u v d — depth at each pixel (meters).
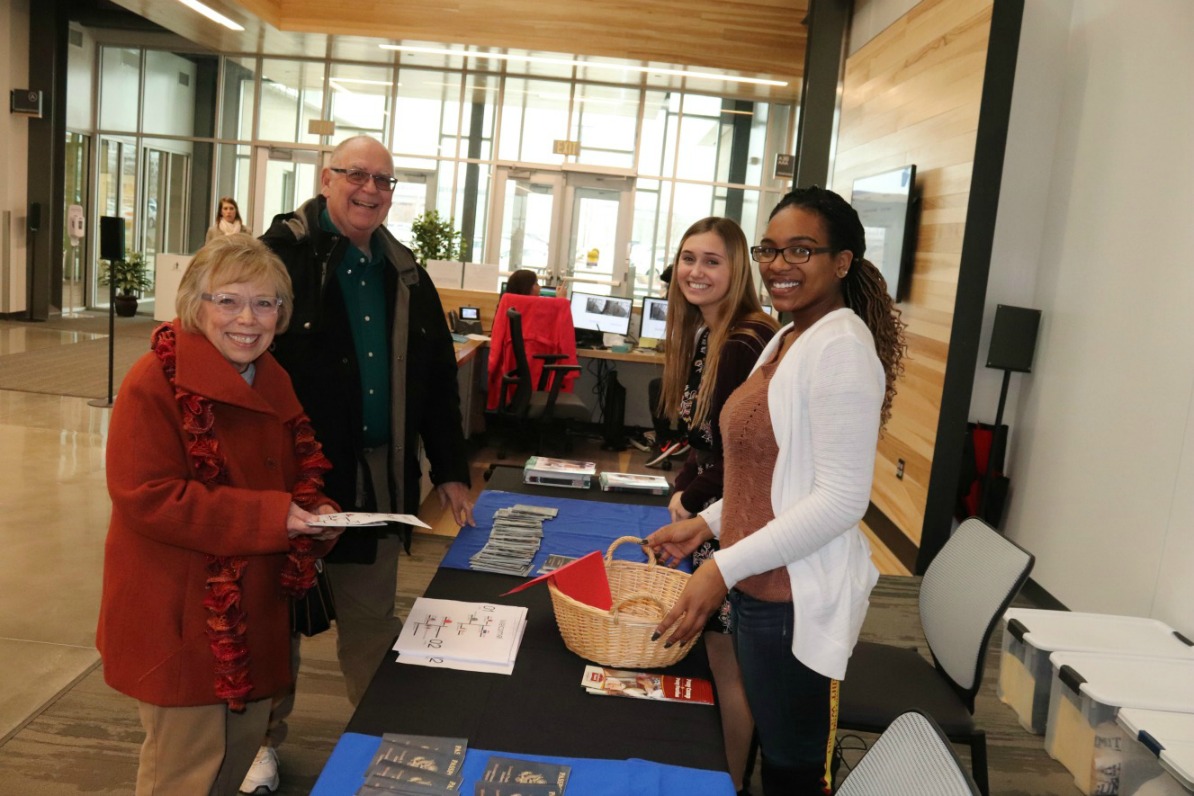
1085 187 4.29
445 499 2.47
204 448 1.54
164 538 1.52
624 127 11.80
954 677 2.15
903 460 4.98
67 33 11.34
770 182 11.81
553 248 12.03
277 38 10.45
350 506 2.17
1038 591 4.33
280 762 2.55
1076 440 4.13
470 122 11.91
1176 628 3.24
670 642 1.52
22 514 4.49
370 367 2.23
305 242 2.12
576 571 1.81
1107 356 3.94
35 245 11.32
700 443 2.11
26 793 2.34
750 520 1.57
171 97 12.38
